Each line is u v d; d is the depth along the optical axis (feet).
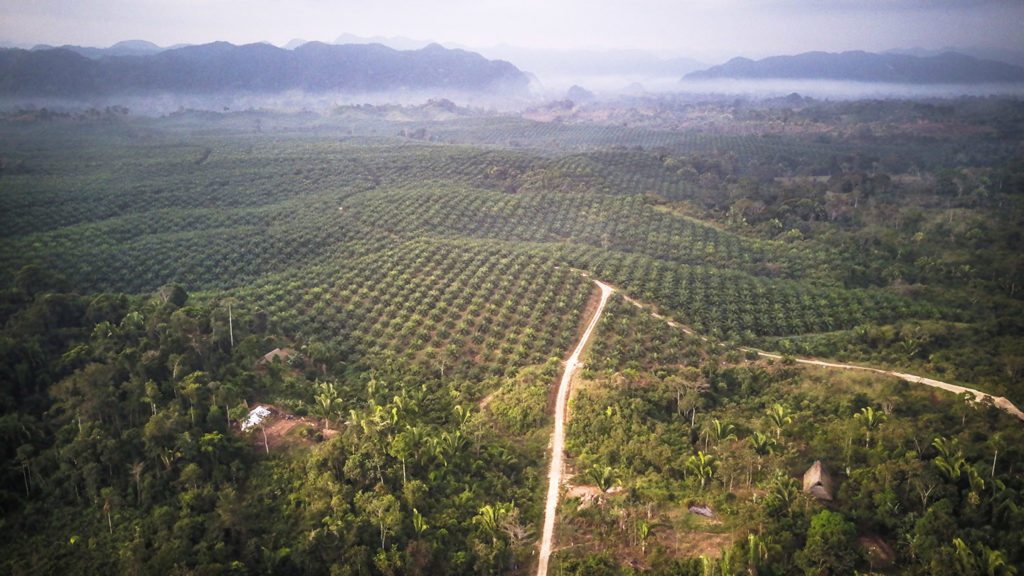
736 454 312.09
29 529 283.59
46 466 300.81
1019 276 558.15
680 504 286.87
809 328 496.23
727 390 401.29
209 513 281.95
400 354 463.01
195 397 333.42
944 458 277.64
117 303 416.87
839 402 360.07
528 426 374.02
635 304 523.29
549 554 274.36
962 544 232.12
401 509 282.77
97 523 284.82
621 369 431.84
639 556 264.52
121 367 348.38
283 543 272.51
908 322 474.90
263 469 309.83
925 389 369.09
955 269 586.04
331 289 545.85
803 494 270.87
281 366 401.49
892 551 248.32
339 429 345.51
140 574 253.24
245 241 640.99
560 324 494.18
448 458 322.34
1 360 346.95
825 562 235.40
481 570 264.93
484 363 456.04
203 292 539.70
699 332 485.15
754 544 241.35
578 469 333.01
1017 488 263.70
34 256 555.69
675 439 342.44
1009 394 357.41
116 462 300.61
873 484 267.18
